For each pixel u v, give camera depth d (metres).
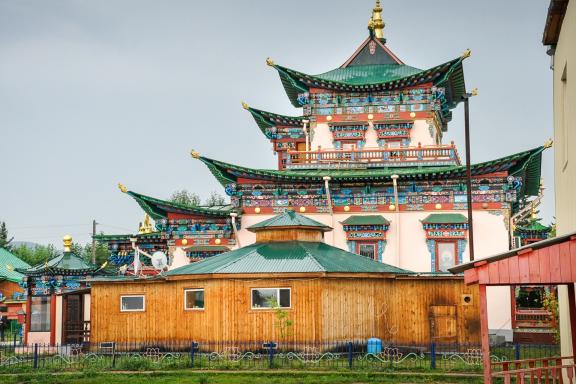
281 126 63.38
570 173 25.41
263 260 40.56
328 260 40.72
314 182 53.50
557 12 26.14
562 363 28.16
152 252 60.44
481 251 51.03
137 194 54.16
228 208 57.75
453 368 33.94
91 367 36.25
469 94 43.69
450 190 52.00
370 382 31.36
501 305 48.94
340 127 58.25
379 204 52.88
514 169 51.31
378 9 66.12
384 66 61.88
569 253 19.84
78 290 46.94
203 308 40.41
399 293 41.50
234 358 38.44
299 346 38.97
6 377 34.03
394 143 57.56
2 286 82.25
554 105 29.62
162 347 41.28
